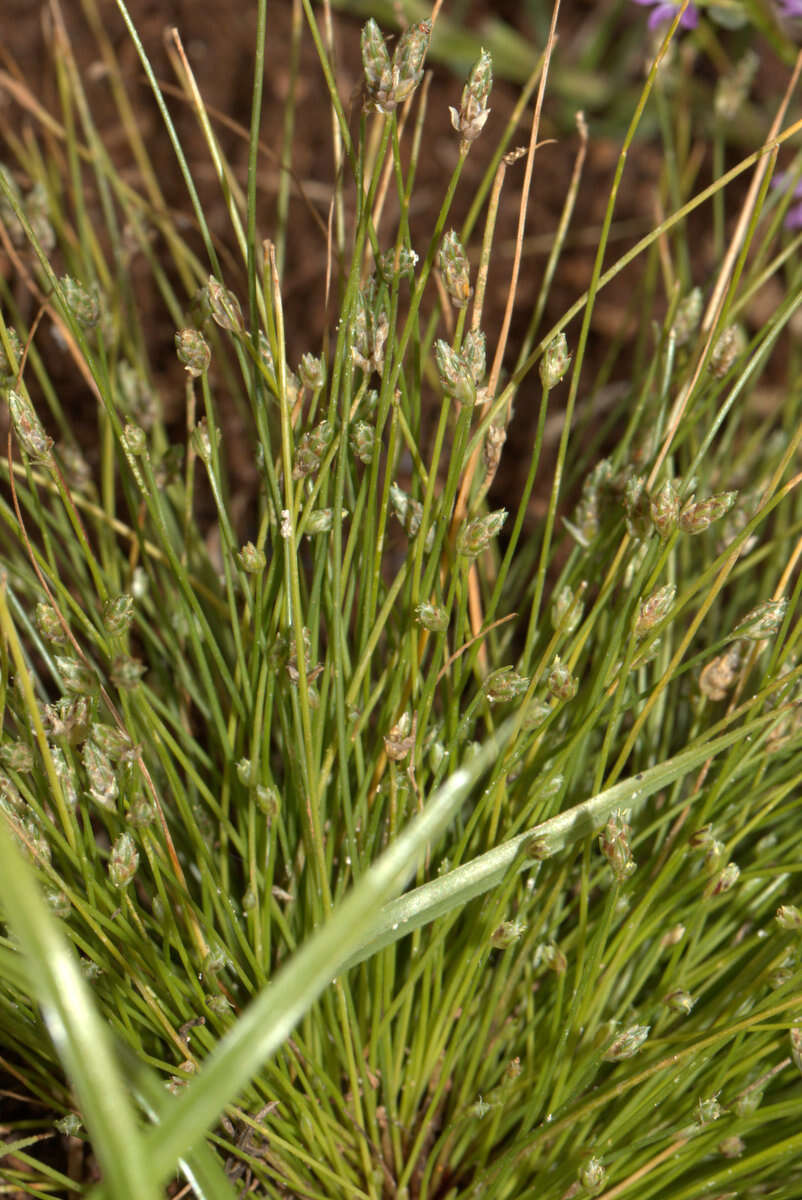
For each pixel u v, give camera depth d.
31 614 0.22
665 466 0.19
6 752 0.16
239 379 0.28
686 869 0.19
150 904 0.20
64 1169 0.19
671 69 0.31
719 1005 0.18
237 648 0.18
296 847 0.19
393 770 0.17
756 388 0.30
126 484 0.19
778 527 0.22
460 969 0.18
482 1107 0.18
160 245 0.31
